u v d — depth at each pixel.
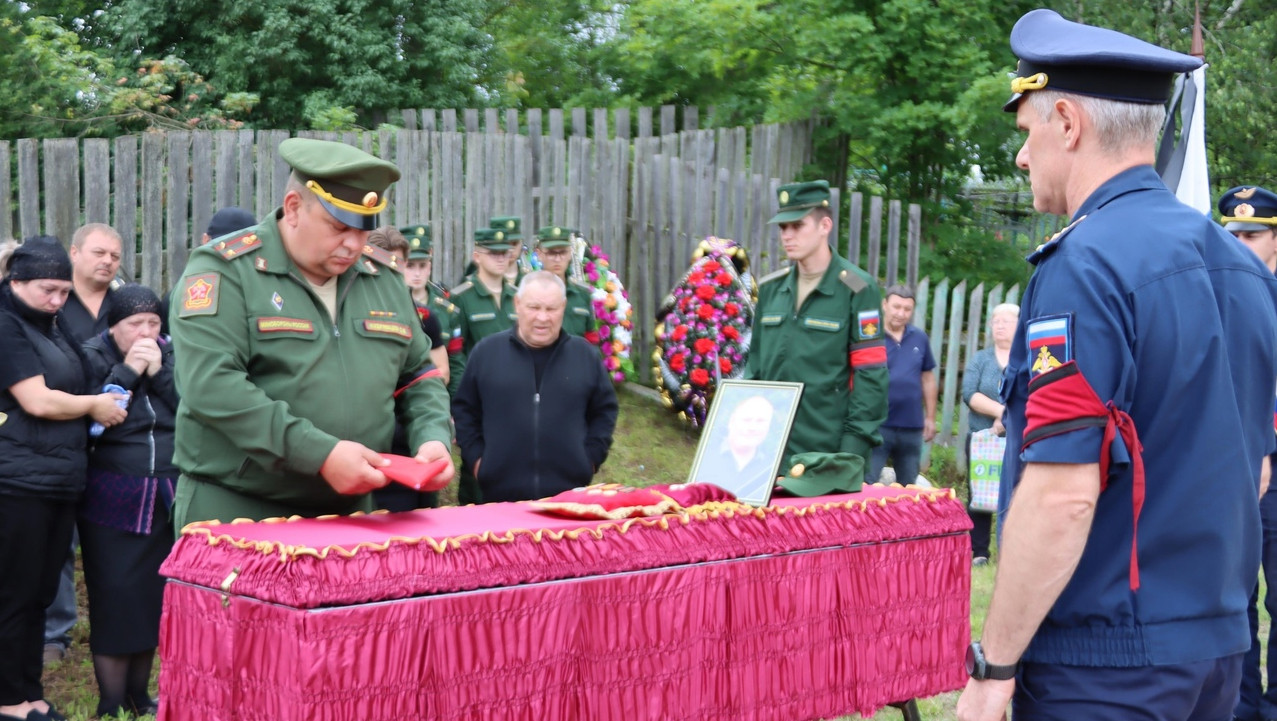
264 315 2.96
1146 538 1.88
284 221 3.04
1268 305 2.01
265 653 2.32
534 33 17.20
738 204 9.62
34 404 3.89
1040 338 1.86
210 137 7.48
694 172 9.53
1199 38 5.78
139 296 4.32
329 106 12.23
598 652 2.63
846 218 11.57
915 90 11.48
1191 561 1.89
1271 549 4.15
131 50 12.56
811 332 4.83
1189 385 1.86
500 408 4.43
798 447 4.86
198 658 2.48
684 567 2.80
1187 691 1.87
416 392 3.30
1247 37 12.30
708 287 8.56
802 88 11.83
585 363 4.54
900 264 11.09
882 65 11.30
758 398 3.36
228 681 2.39
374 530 2.62
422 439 3.12
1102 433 1.80
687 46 12.62
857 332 4.75
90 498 4.21
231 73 12.30
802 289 4.93
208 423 2.87
